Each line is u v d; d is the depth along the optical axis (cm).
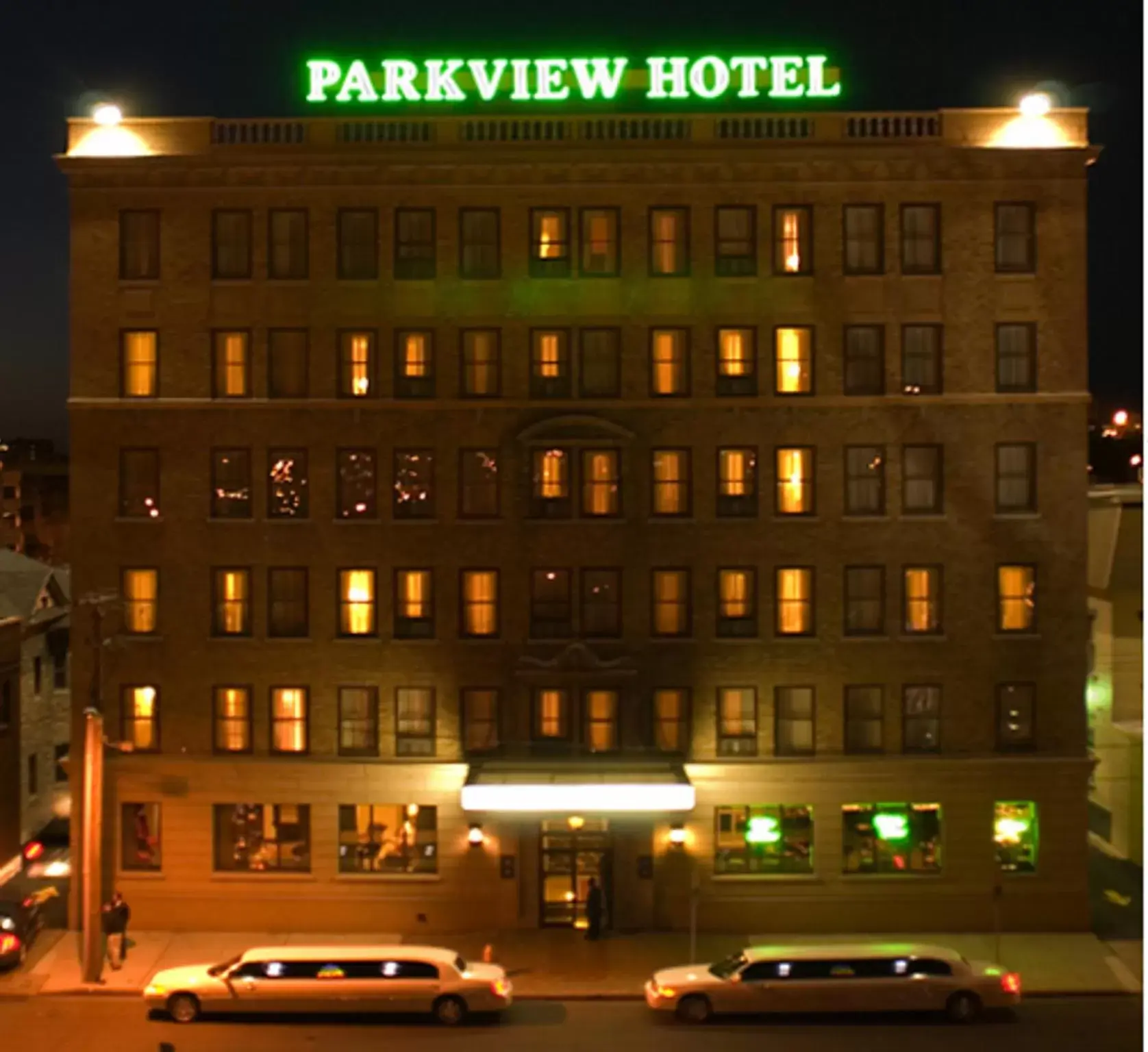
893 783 3738
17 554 5341
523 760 3747
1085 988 3316
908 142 3684
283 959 3134
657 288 3716
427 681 3756
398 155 3691
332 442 3747
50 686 5038
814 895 3750
